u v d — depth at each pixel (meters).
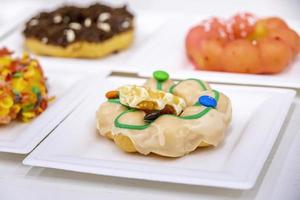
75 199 0.47
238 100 0.57
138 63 0.67
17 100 0.57
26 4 0.91
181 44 0.72
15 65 0.61
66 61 0.69
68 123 0.54
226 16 0.79
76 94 0.60
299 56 0.68
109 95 0.54
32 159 0.49
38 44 0.73
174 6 1.00
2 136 0.55
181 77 0.62
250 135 0.51
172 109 0.51
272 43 0.64
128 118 0.51
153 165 0.48
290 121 0.55
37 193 0.48
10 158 0.52
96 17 0.76
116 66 0.66
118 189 0.47
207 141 0.50
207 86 0.55
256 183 0.47
